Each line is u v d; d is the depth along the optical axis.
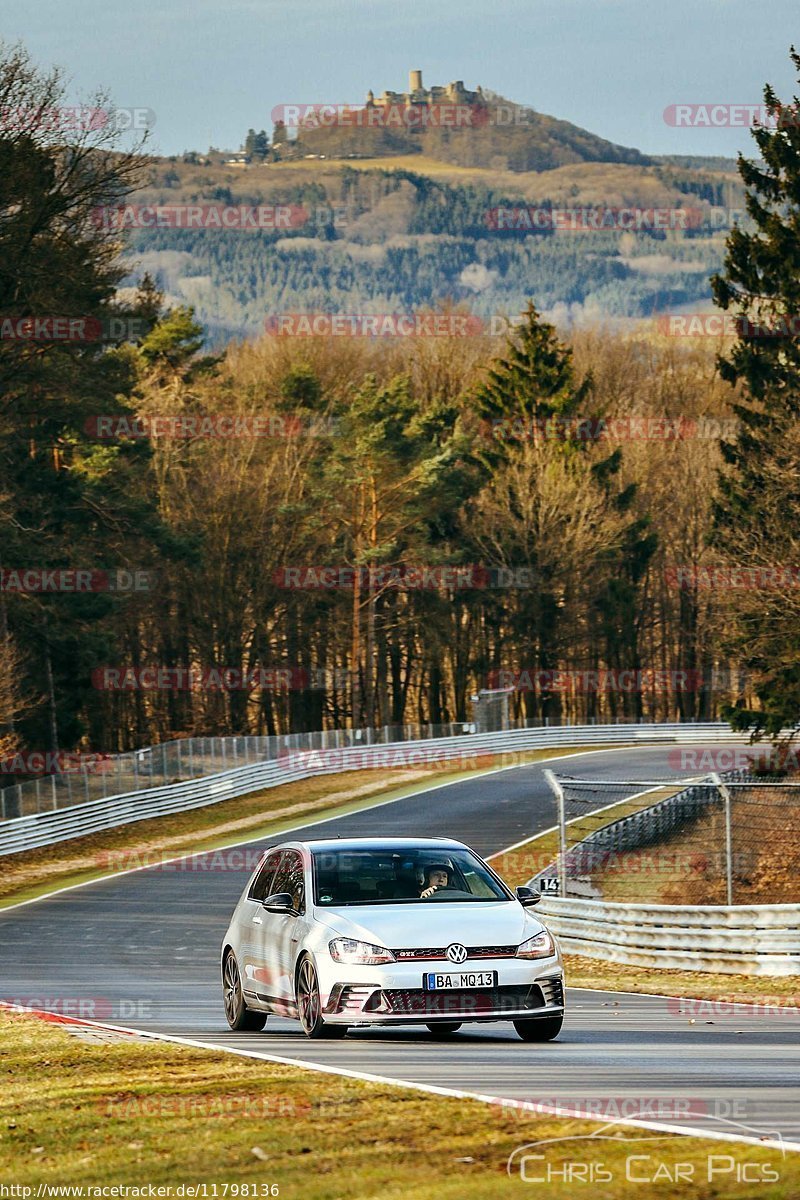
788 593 98.81
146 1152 20.94
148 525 147.50
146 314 135.88
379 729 171.00
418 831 118.31
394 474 192.50
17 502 134.12
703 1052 30.62
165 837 119.75
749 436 116.00
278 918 34.66
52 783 117.44
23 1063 29.84
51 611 138.62
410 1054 29.67
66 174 118.31
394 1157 19.70
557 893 68.88
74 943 68.69
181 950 65.69
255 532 191.62
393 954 31.50
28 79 115.62
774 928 53.59
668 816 96.56
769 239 116.31
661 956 56.69
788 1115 22.52
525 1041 32.69
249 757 147.88
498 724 184.62
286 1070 26.75
